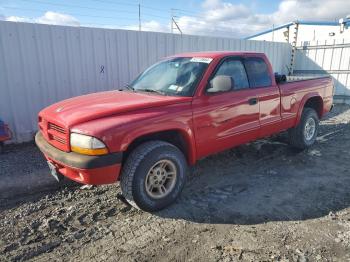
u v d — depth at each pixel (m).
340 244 3.04
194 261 2.82
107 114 3.44
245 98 4.51
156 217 3.59
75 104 3.96
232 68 4.52
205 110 4.01
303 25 15.78
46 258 2.90
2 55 6.16
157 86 4.45
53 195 4.19
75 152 3.33
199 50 9.43
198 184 4.51
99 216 3.62
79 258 2.89
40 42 6.56
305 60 13.55
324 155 5.83
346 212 3.69
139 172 3.45
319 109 6.44
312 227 3.36
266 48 12.28
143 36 8.05
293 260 2.80
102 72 7.53
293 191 4.28
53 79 6.86
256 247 3.00
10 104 6.43
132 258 2.88
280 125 5.29
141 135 3.43
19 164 5.32
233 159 5.56
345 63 12.34
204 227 3.38
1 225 3.44
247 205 3.87
